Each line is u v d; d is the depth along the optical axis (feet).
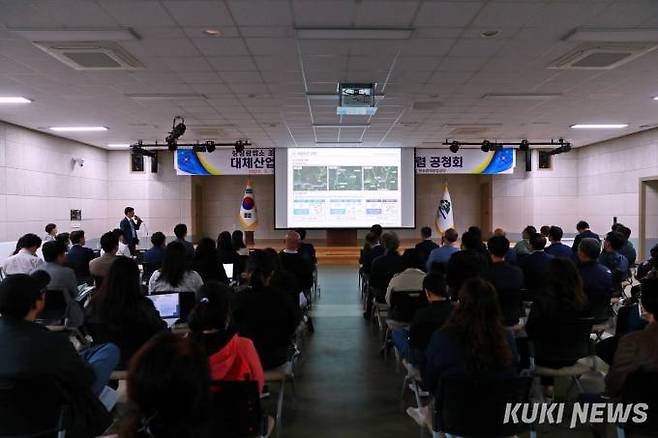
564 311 10.25
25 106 27.96
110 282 9.45
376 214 46.26
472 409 7.22
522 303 15.10
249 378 7.04
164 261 12.85
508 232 49.98
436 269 13.42
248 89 24.23
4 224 32.07
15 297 6.95
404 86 23.79
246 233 48.24
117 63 19.72
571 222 49.16
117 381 11.53
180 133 31.48
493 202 50.39
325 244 51.39
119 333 9.48
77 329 15.15
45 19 15.29
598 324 13.65
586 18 15.35
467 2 14.16
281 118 31.99
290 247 18.45
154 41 17.29
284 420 11.16
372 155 46.21
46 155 37.27
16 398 6.81
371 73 21.49
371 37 16.90
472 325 7.19
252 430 6.64
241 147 40.75
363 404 12.10
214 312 6.90
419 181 55.01
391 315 14.12
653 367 6.99
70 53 18.40
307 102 27.22
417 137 40.47
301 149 45.98
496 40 17.31
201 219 53.83
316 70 20.98
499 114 30.83
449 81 22.86
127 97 25.89
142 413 3.30
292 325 10.57
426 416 8.80
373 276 17.58
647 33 16.48
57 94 25.16
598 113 30.71
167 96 25.73
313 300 26.08
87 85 23.31
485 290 7.33
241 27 16.03
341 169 46.09
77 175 42.04
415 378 10.45
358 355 16.28
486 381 7.07
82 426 7.29
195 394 3.29
